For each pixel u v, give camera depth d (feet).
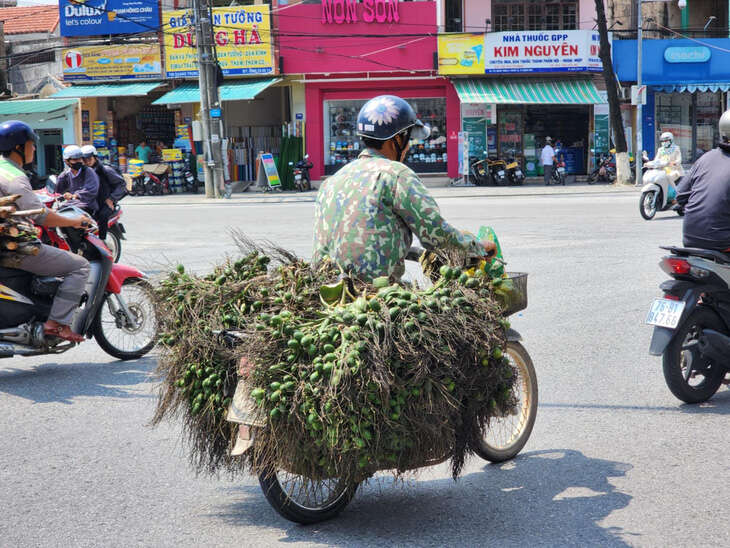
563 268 36.14
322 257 13.11
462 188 95.30
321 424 11.28
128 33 101.65
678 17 111.45
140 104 108.68
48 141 105.60
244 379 11.91
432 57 97.71
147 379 21.21
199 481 14.70
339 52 98.89
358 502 13.76
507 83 97.81
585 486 14.14
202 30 86.43
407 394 11.55
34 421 17.99
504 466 15.24
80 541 12.21
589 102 95.96
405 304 11.65
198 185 103.45
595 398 19.15
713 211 18.26
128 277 23.52
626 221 54.34
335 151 102.17
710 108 104.17
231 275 13.50
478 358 12.22
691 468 14.85
